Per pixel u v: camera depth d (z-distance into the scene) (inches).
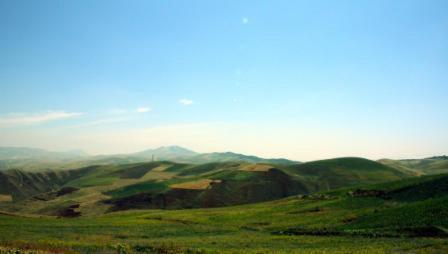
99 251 1905.8
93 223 3668.8
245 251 1973.4
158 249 2031.3
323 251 1940.2
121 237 2699.3
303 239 2536.9
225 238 2669.8
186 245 2224.4
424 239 2244.1
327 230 2869.1
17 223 3380.9
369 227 2817.4
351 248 2030.0
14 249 1568.7
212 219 4114.2
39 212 7062.0
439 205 2933.1
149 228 3299.7
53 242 2197.3
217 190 7465.6
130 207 6845.5
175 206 6870.1
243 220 3927.2
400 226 2669.8
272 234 2977.4
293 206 4574.3
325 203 4367.6
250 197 7347.4
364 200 4170.8
